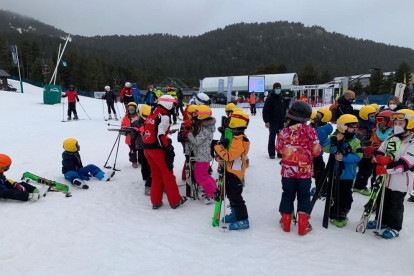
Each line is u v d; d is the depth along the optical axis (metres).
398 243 3.58
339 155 3.83
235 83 42.03
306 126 3.75
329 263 3.18
